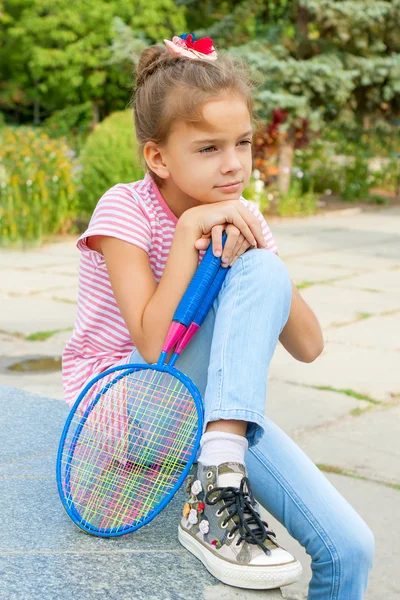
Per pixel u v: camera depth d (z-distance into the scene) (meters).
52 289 7.68
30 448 2.84
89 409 2.16
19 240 10.17
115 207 2.24
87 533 2.16
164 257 2.29
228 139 2.12
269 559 1.86
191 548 2.04
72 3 28.39
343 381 5.09
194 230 2.10
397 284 8.04
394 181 17.16
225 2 14.20
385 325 6.46
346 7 12.53
